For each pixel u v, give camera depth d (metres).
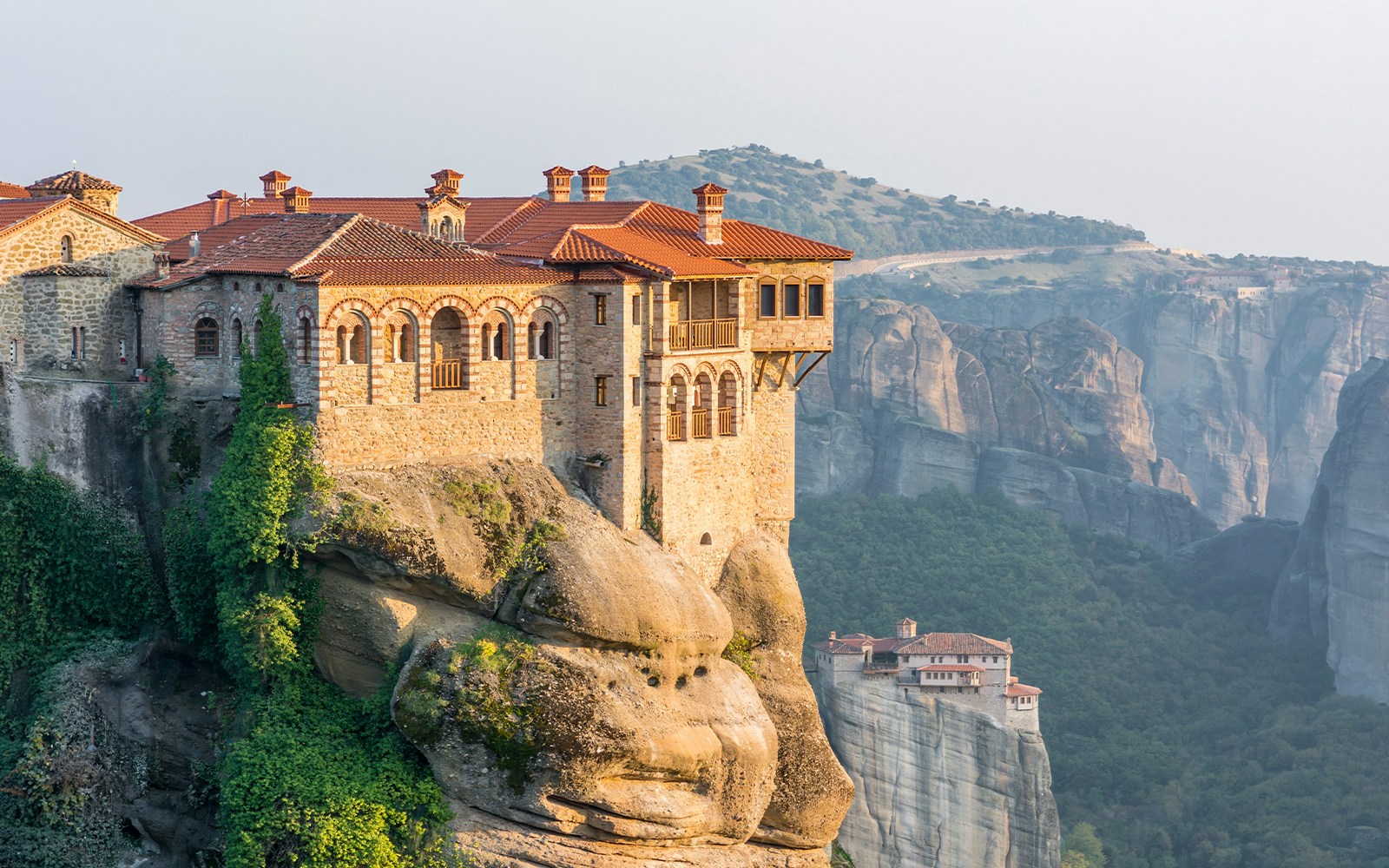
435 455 71.06
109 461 73.25
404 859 65.19
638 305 74.56
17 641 71.56
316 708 68.62
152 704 71.12
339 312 68.12
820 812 79.12
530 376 73.56
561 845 67.00
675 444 76.38
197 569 72.31
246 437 68.69
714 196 81.56
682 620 72.31
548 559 70.31
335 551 67.75
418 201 93.50
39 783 67.75
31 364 74.19
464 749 65.94
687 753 69.75
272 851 64.94
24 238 73.75
